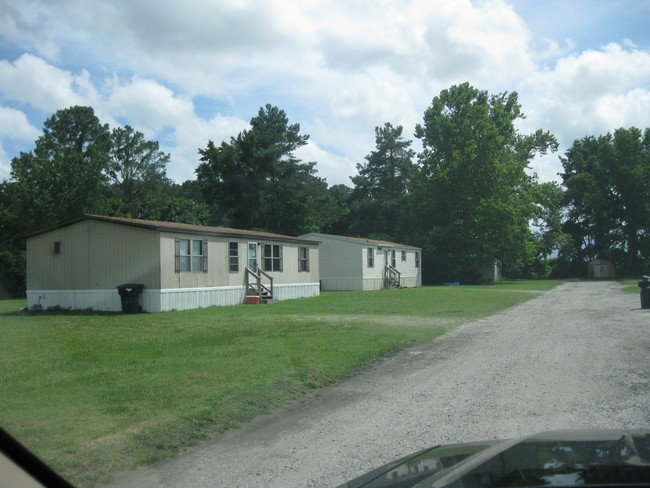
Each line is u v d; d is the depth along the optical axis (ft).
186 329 51.13
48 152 194.39
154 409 23.44
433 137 179.11
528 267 219.20
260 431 21.77
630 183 213.46
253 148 183.11
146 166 219.20
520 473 9.20
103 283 75.77
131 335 46.96
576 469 9.11
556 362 33.88
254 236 91.15
